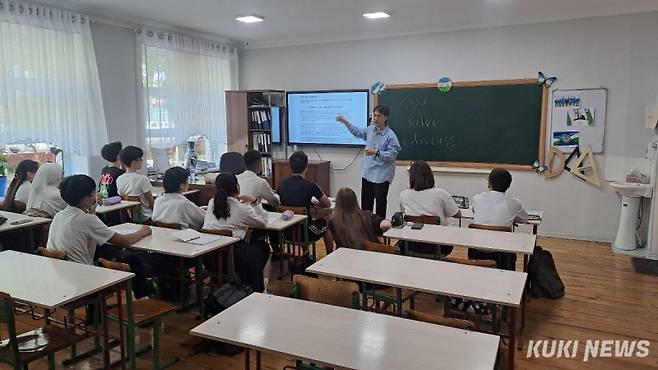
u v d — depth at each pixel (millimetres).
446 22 6359
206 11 5672
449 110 6664
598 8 5633
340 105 7320
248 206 3818
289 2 5234
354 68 7238
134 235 3377
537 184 6273
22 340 2451
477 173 6566
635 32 5598
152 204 4922
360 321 1987
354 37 7152
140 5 5375
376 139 5672
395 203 7172
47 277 2561
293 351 1730
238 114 7434
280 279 4562
